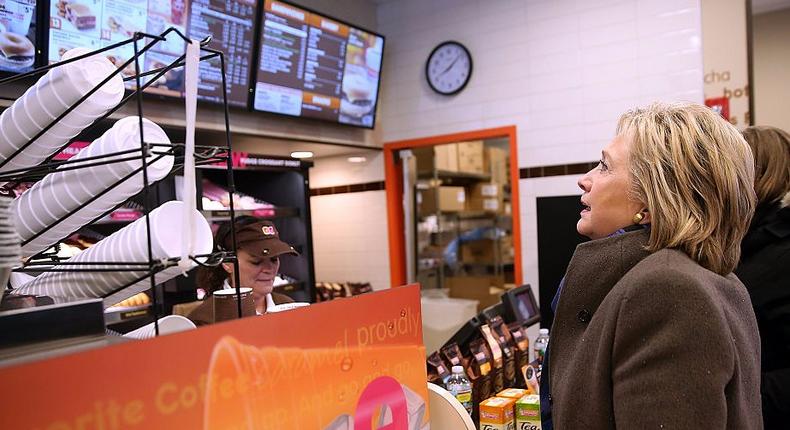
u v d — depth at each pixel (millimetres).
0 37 2455
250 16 3580
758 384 1114
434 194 5695
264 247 2189
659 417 945
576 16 4242
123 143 935
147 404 619
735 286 1119
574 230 3189
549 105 4363
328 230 5555
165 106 3271
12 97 2568
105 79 922
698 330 952
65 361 556
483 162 6301
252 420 729
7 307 841
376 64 4609
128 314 2893
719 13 3771
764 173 1770
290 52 3896
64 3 2629
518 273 4520
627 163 1191
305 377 812
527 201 4473
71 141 1070
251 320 740
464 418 1271
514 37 4496
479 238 6332
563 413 1143
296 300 4020
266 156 3697
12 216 837
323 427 835
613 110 4121
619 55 4094
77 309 820
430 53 4867
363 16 5008
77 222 1061
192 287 3111
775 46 6043
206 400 677
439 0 4832
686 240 1079
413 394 1030
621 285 1075
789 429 1553
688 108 1161
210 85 3453
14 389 520
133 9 2914
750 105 3709
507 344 2080
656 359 972
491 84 4609
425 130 4934
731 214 1102
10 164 1067
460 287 5418
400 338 1008
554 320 1264
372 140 5027
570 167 4289
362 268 5332
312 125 4367
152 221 896
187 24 3207
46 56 2594
